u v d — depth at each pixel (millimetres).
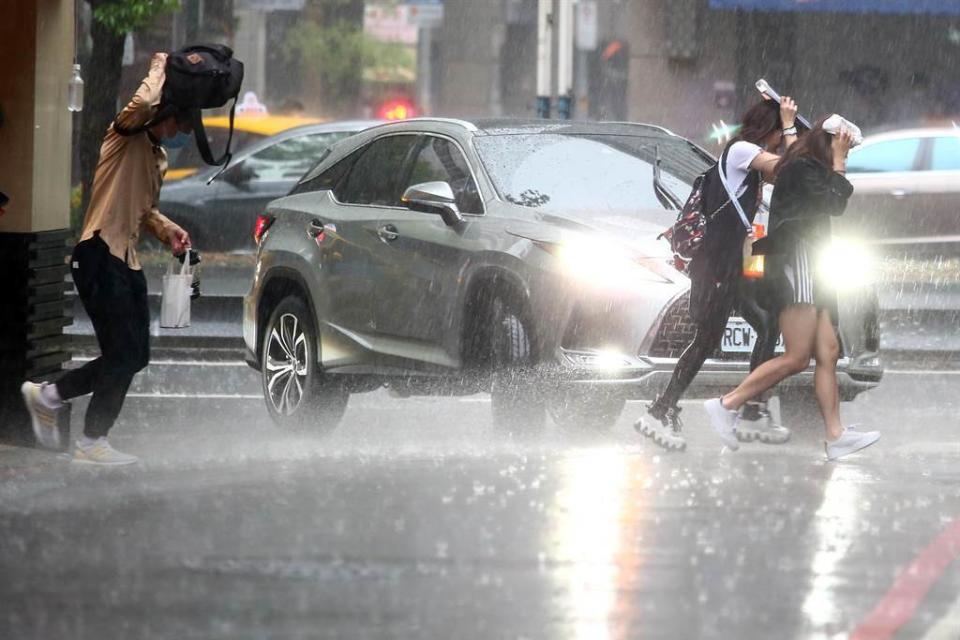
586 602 16828
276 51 119188
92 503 22641
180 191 65250
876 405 36719
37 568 18562
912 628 15977
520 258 28078
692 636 15617
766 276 26344
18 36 27859
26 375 28125
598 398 27250
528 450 27453
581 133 31594
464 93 125562
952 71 101438
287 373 32844
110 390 26172
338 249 31703
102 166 26000
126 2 62969
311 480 24203
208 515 21484
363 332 31047
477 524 20578
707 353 26453
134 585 17703
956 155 61719
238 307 46375
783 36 102375
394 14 124812
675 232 26375
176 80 25594
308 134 65688
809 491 23016
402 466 25484
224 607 16719
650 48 102750
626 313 27078
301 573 18109
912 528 20500
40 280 28438
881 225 61781
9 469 25922
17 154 27969
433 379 29734
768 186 30750
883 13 100562
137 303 26250
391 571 18156
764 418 27328
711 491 22891
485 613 16406
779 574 18047
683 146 32438
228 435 31562
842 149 26062
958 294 51594
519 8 124438
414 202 29469
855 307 28969
